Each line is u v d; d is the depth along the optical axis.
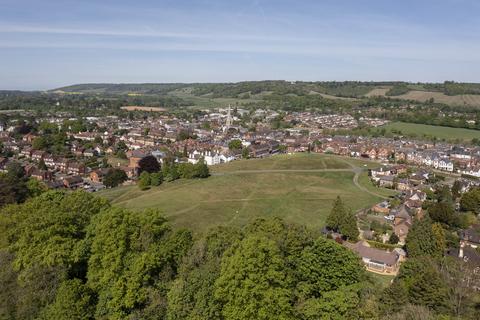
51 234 48.12
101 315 41.91
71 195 62.09
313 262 45.41
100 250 45.47
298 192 148.12
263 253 41.81
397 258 87.44
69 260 45.84
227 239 50.72
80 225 52.44
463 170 199.38
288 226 56.72
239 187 151.12
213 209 124.69
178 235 49.91
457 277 62.47
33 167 173.12
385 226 112.12
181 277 43.47
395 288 52.25
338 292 43.22
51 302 42.84
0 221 57.72
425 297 53.72
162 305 42.03
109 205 60.41
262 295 40.19
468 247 95.19
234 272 40.31
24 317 42.00
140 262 43.34
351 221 101.00
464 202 128.12
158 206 126.62
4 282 46.12
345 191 152.88
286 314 40.62
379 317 46.47
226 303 41.28
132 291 42.06
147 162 179.38
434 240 87.00
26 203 62.66
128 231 47.41
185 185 152.12
